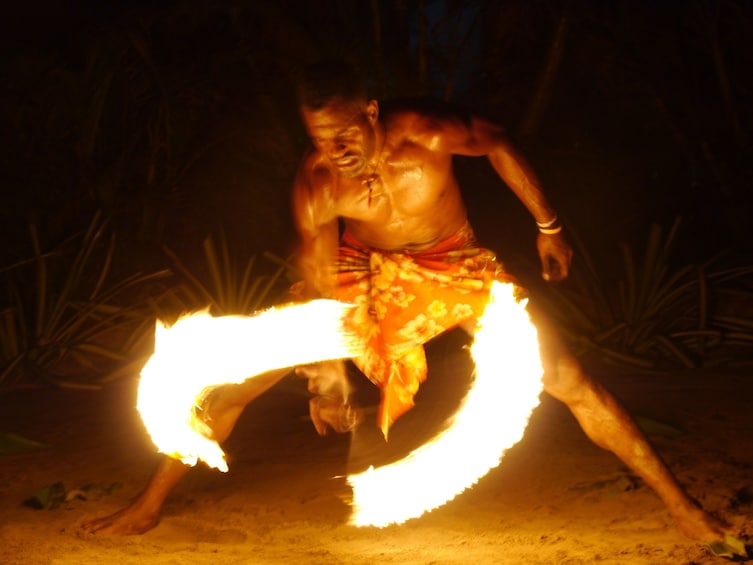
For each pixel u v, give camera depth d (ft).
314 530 13.08
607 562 11.53
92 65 30.01
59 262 27.86
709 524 12.17
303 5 32.71
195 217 30.32
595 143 33.27
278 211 31.27
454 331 25.20
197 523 13.41
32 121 29.99
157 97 30.96
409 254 13.14
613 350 24.06
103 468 16.08
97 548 12.46
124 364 23.75
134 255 28.96
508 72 34.19
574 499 14.11
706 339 24.58
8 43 30.96
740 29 31.86
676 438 17.04
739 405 19.30
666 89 32.14
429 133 12.63
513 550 12.09
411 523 13.28
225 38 32.22
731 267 27.76
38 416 19.98
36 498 14.30
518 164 12.86
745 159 30.81
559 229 13.00
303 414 19.65
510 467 15.65
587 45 32.63
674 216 31.09
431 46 32.71
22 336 24.54
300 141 32.76
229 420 13.12
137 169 31.19
